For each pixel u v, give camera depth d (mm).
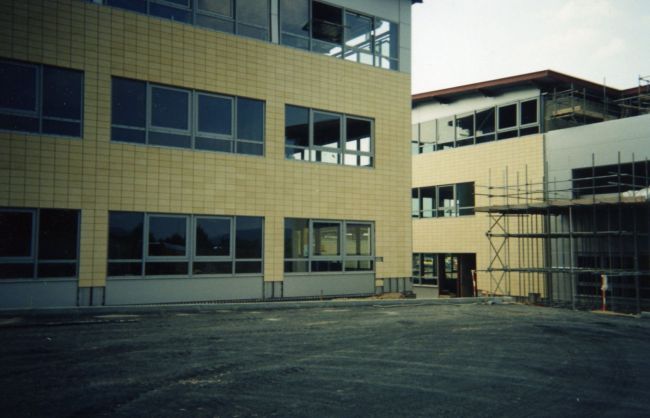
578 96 25219
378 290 19234
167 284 15203
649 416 6059
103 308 13430
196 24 16031
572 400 6633
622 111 26672
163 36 15367
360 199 18984
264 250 16922
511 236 21391
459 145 27609
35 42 13555
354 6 19312
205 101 16125
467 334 11562
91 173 14156
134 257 14734
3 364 7574
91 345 8977
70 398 6121
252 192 16734
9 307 13031
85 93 14148
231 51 16531
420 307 17281
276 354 8781
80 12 14164
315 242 17969
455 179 27375
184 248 15555
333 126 18609
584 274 21203
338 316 13820
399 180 19969
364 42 19562
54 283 13625
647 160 19641
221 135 16344
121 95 14766
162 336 10000
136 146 14836
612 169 20969
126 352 8523
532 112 24578
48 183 13586
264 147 17078
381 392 6746
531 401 6543
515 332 12164
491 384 7305
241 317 13031
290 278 17359
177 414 5688
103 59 14430
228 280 16234
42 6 13672
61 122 13891
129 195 14664
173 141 15492
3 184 13062
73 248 13922
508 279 24328
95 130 14242
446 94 27750
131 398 6191
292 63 17703
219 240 16172
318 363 8234
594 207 18578
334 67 18641
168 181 15289
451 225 27422
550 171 22969
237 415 5711
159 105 15328
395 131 20016
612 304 18734
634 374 8172
